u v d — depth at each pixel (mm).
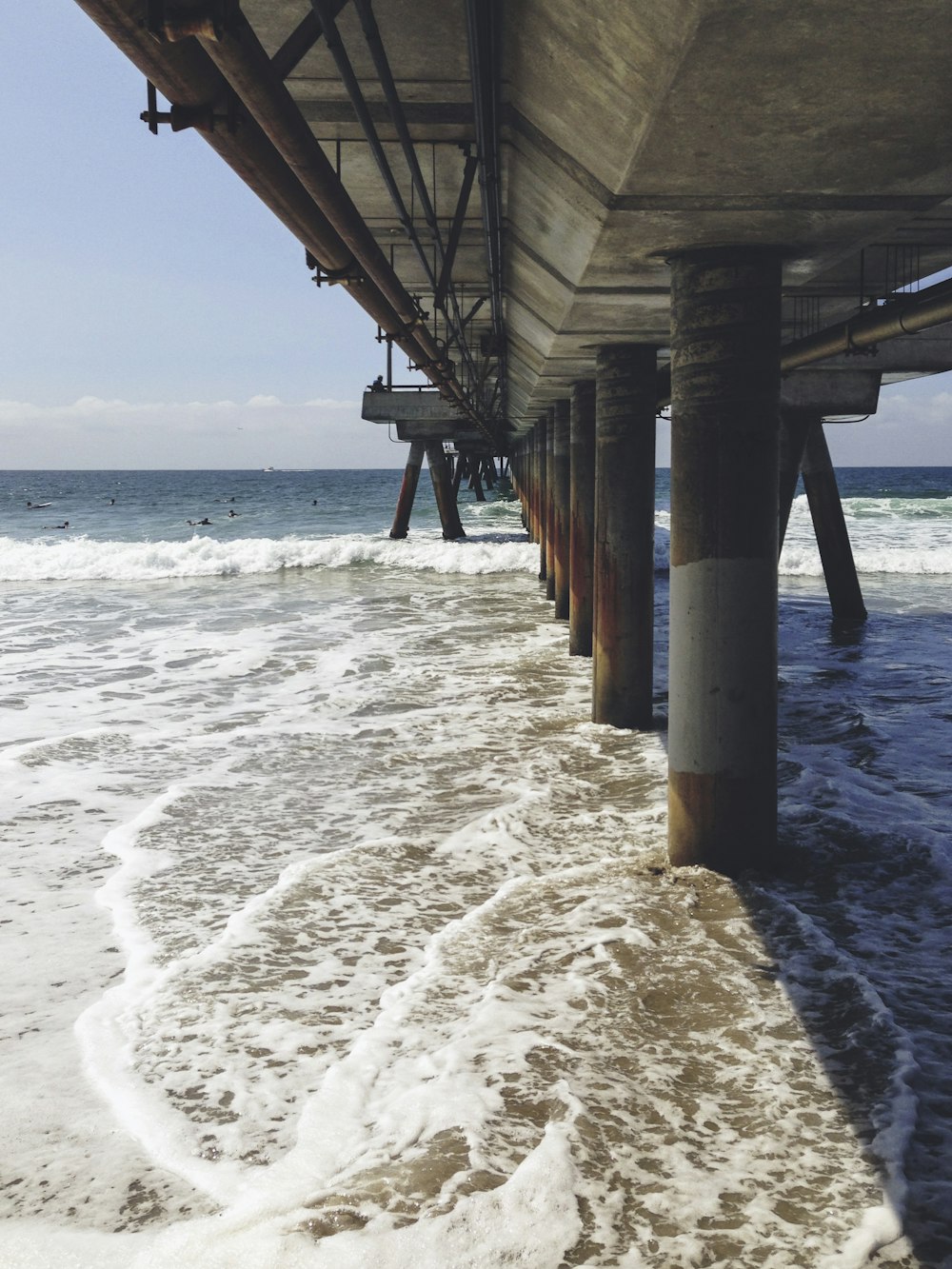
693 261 6352
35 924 6414
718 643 6637
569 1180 3834
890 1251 3482
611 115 4488
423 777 9531
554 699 12727
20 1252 3600
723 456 6418
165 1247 3594
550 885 6785
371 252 6090
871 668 14594
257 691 13344
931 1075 4543
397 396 29625
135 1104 4461
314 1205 3768
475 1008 5156
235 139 3779
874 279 8641
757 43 3508
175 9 2799
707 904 6375
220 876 7211
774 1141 4070
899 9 3271
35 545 36469
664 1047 4773
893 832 7664
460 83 5785
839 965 5555
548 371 14031
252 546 33562
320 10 3531
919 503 56219
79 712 12242
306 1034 5023
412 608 21641
